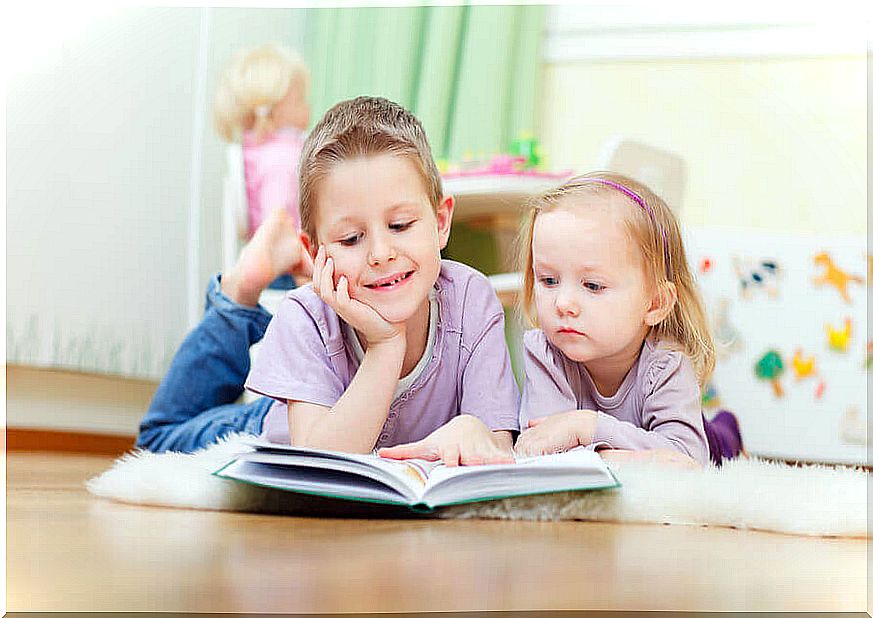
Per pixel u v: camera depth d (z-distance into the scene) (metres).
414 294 1.04
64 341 2.23
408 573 0.53
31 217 2.16
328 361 1.12
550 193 1.19
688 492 0.88
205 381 1.60
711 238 2.18
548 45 2.81
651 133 2.74
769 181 2.67
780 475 0.95
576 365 1.22
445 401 1.20
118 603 0.44
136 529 0.72
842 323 2.18
